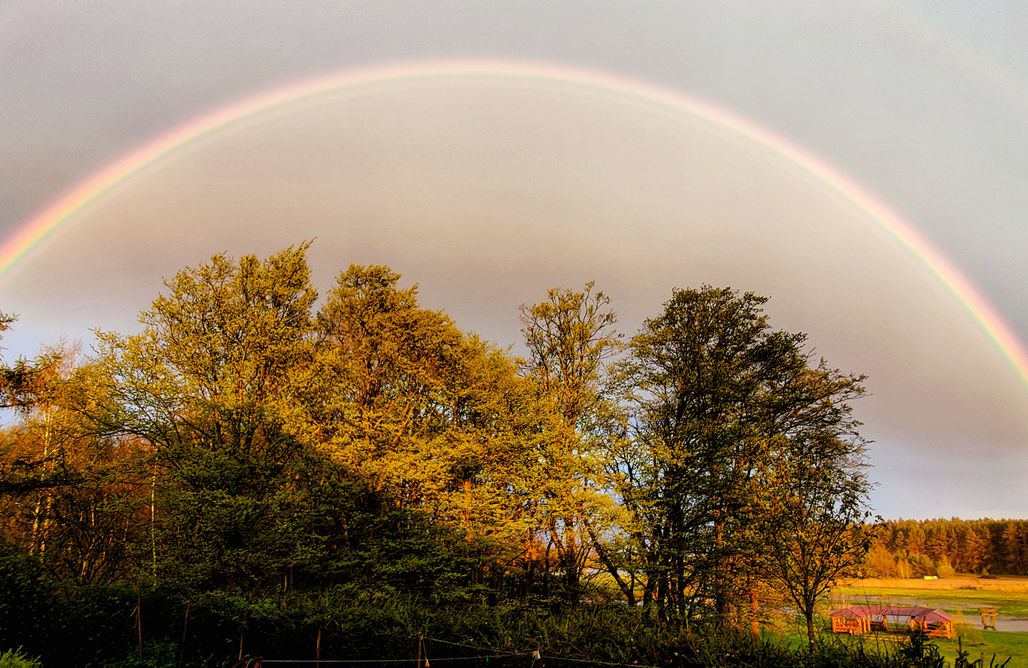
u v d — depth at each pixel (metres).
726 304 28.19
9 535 24.98
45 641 14.54
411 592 24.97
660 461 26.14
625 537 25.11
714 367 26.58
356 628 15.85
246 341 27.33
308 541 25.89
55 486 21.34
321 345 30.09
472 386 30.12
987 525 91.44
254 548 24.05
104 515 25.95
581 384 30.23
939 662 10.89
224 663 16.16
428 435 29.70
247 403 25.83
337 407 27.23
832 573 13.73
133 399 25.31
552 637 14.40
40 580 15.41
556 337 31.02
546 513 26.91
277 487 25.48
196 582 22.66
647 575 25.06
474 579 27.88
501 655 14.19
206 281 28.28
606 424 28.70
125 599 17.05
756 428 24.95
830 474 14.62
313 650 15.98
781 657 11.94
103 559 26.36
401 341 29.11
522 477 27.25
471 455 27.92
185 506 23.16
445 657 15.05
